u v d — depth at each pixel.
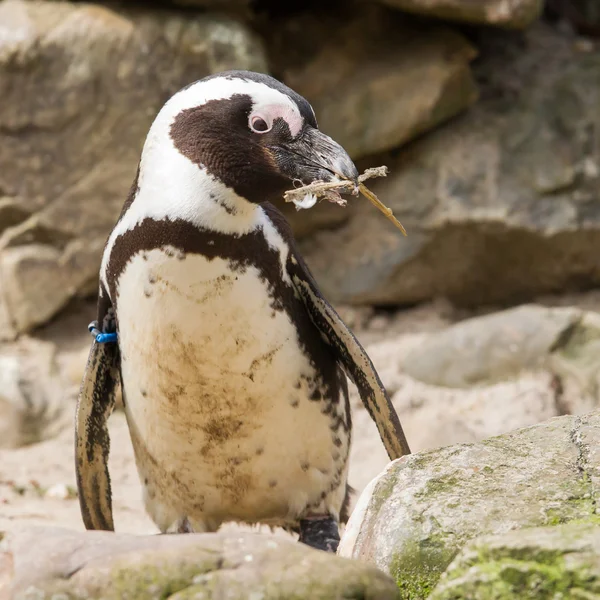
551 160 25.91
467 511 9.96
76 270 24.19
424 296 26.31
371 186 26.03
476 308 26.81
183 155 12.12
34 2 23.88
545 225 25.30
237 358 12.51
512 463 10.61
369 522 10.50
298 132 12.09
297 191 11.84
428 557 9.77
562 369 22.88
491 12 24.84
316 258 26.03
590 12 29.97
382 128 25.39
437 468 10.68
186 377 12.59
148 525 17.59
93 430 14.34
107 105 23.69
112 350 14.06
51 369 23.25
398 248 25.58
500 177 25.72
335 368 13.99
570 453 10.64
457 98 25.94
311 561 8.74
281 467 13.51
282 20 26.31
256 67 24.09
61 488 19.00
